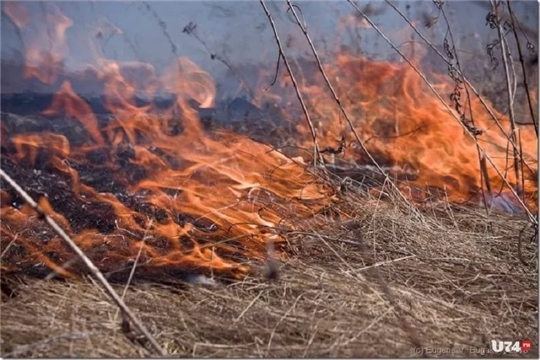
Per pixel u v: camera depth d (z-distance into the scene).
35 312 2.81
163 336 2.73
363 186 4.16
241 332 2.76
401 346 2.68
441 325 2.84
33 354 2.54
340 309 2.87
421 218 3.80
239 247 3.52
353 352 2.63
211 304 2.96
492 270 3.36
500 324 2.93
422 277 3.27
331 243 3.53
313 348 2.64
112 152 4.43
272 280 3.14
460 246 3.57
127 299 2.96
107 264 3.31
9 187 3.96
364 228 3.65
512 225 3.84
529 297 3.13
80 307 2.87
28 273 3.18
